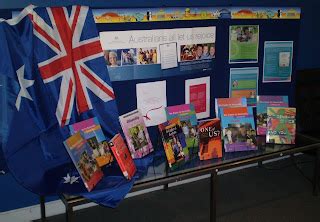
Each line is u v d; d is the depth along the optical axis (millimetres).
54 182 2018
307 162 3488
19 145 1966
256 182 3119
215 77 2834
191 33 2656
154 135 2662
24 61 1998
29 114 2012
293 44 3078
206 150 2426
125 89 2520
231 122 2594
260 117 2822
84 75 2219
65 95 2148
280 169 3361
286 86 3133
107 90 2295
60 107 2141
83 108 2232
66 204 1870
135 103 2570
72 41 2160
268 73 3043
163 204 2775
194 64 2717
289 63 3096
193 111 2521
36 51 2045
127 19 2430
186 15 2611
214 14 2719
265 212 2658
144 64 2537
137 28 2471
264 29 2945
